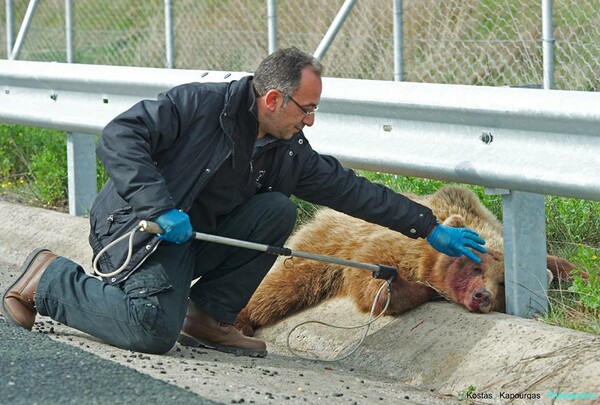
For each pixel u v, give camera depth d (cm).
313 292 1219
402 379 989
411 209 1016
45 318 1070
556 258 1138
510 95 964
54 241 1430
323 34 2145
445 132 1035
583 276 1100
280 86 913
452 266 1073
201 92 937
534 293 1009
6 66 1563
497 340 952
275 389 824
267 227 989
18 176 1797
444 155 1030
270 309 1215
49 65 1489
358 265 1038
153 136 911
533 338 929
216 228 990
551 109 921
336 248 1225
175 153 934
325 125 1166
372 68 2069
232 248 994
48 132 1888
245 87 934
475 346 961
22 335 931
